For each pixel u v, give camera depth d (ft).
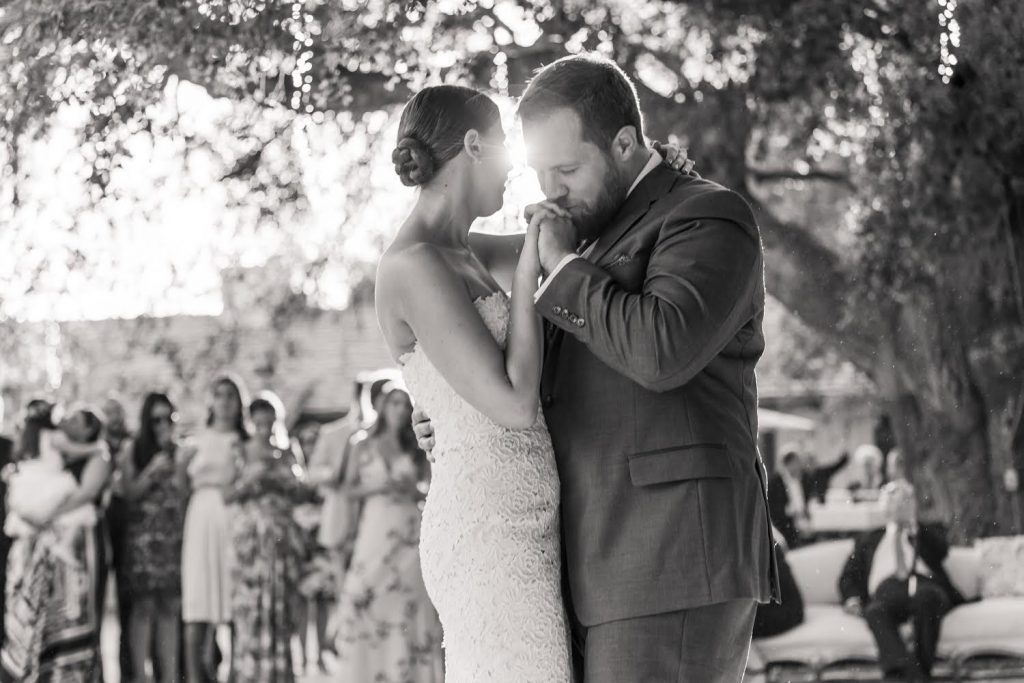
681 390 8.92
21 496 24.13
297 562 24.50
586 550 9.04
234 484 24.57
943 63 19.53
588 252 9.45
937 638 25.16
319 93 18.67
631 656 8.82
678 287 8.53
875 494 34.63
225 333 28.94
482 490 9.33
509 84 19.67
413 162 9.73
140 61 16.69
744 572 8.82
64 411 26.05
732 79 26.73
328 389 61.00
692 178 9.35
